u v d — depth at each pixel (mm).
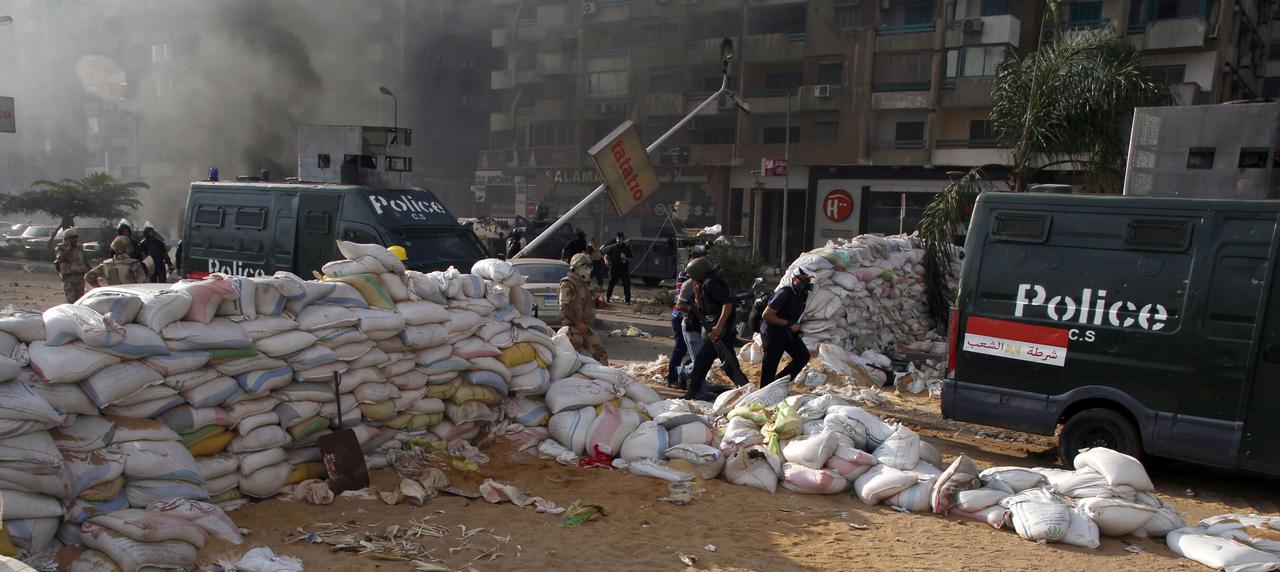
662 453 5809
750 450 5637
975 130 32750
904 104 33531
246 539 4059
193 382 4219
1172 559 4602
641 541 4438
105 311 3967
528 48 45969
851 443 5785
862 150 34406
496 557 4121
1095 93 12031
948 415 6891
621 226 42031
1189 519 5473
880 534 4777
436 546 4203
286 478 4738
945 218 13086
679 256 20656
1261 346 5605
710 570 4105
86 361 3752
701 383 8328
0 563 2334
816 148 35312
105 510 3699
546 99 44469
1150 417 5965
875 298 11141
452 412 5762
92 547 3551
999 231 6727
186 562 3656
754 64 38219
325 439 4801
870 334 11062
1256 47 34688
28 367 3668
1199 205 5930
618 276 18391
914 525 4965
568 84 44812
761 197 37031
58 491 3543
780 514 5027
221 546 3834
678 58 40219
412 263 10055
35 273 23562
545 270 13766
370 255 5383
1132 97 12023
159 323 4078
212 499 4379
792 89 36844
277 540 4086
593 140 43781
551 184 44906
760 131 38031
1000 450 7242
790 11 37906
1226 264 5770
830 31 35344
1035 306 6508
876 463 5582
